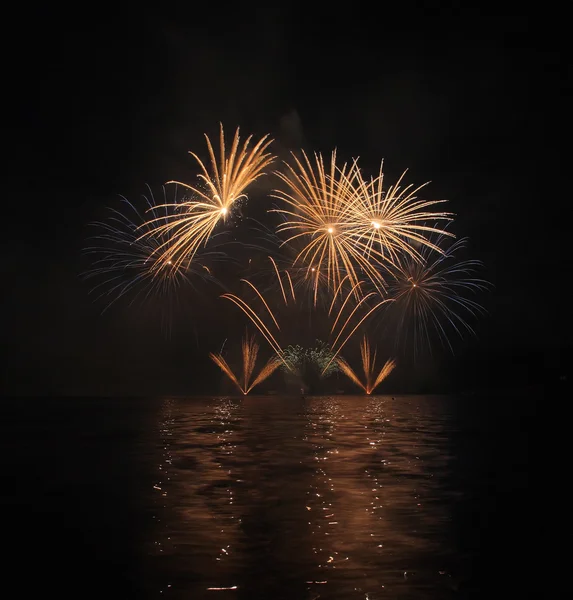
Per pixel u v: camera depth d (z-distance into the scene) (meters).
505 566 5.34
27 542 6.02
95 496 7.77
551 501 7.54
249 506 7.26
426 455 11.04
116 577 5.14
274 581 5.02
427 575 5.14
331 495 7.83
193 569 5.29
